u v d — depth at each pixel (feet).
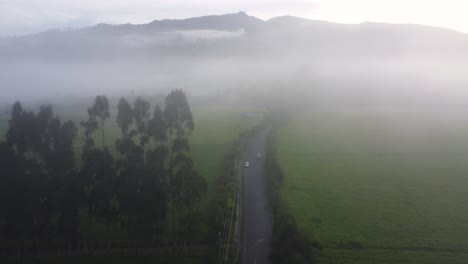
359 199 278.26
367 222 240.53
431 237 221.05
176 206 213.87
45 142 211.61
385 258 199.00
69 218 203.21
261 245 214.07
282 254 193.36
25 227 199.11
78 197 204.33
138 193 200.03
